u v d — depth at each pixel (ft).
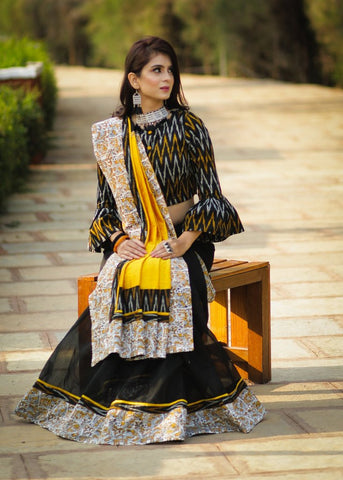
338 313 16.33
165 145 11.47
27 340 14.89
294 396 12.30
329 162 34.53
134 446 10.60
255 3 81.41
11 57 38.65
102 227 11.89
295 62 82.33
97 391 11.03
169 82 11.47
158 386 10.83
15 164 28.81
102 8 110.22
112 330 10.91
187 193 11.80
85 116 51.01
